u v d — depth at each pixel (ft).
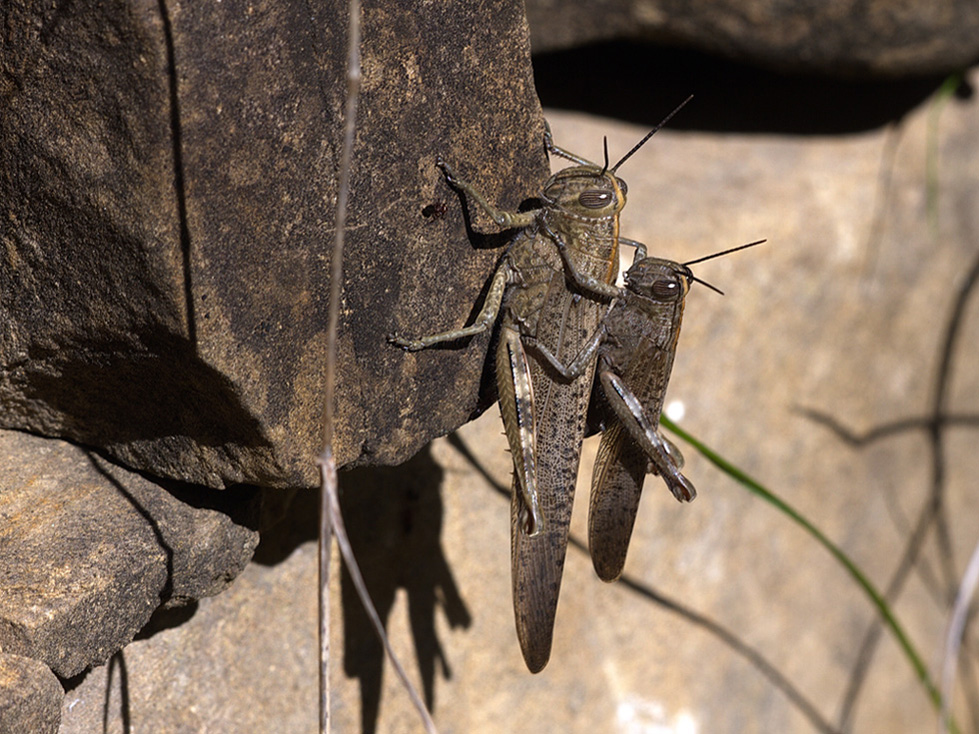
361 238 0.50
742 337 0.92
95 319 0.48
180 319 0.46
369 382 0.52
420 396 0.55
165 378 0.49
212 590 0.56
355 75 0.40
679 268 0.59
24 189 0.47
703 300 0.88
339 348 0.51
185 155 0.44
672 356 0.60
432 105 0.51
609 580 0.63
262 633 0.64
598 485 0.62
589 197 0.55
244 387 0.47
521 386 0.56
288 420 0.49
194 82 0.43
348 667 0.70
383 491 0.70
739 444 0.95
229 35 0.44
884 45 0.93
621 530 0.62
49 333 0.50
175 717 0.60
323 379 0.50
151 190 0.44
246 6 0.44
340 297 0.50
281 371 0.48
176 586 0.53
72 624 0.48
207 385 0.48
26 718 0.46
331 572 0.68
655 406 0.61
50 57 0.45
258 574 0.64
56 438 0.56
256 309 0.47
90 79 0.44
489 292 0.54
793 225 0.94
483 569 0.78
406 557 0.73
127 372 0.50
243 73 0.45
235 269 0.46
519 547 0.56
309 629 0.67
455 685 0.78
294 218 0.47
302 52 0.46
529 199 0.56
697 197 0.93
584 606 0.87
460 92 0.52
